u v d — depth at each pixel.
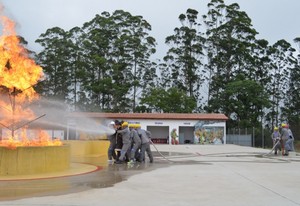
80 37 67.44
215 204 6.85
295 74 77.00
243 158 18.28
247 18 69.69
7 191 7.98
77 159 16.48
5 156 10.32
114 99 62.94
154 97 58.97
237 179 10.16
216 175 11.00
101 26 67.62
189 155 20.36
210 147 31.91
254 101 58.75
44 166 10.91
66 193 7.80
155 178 10.26
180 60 69.00
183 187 8.73
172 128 43.44
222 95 61.44
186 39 69.75
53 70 63.06
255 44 71.00
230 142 44.88
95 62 62.56
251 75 70.31
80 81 63.91
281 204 6.89
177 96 58.66
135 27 69.69
